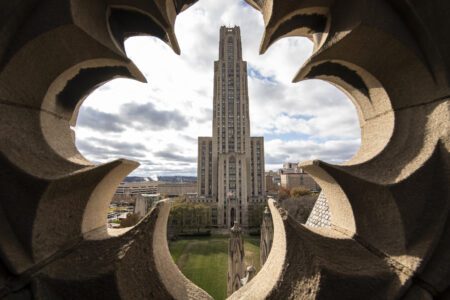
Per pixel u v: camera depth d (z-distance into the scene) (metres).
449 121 2.78
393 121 3.22
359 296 2.57
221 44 108.81
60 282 2.47
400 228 2.81
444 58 2.84
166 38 3.71
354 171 3.02
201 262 41.62
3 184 2.60
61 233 2.75
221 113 103.38
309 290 2.54
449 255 2.60
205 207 74.06
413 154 2.95
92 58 3.14
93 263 2.54
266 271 3.18
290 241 2.75
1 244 2.46
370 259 2.79
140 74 3.48
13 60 2.64
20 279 2.47
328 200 3.64
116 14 3.44
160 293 2.67
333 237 2.93
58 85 3.13
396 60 3.05
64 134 3.37
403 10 2.92
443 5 2.88
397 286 2.60
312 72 3.56
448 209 2.67
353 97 3.84
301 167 3.44
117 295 2.40
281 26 3.54
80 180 2.79
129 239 2.68
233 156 88.06
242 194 86.00
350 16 2.99
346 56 3.24
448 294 2.53
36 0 2.69
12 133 2.69
